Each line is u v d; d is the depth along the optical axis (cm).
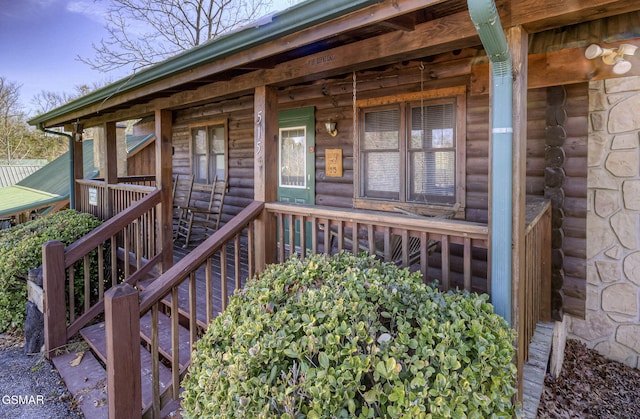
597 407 282
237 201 600
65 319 360
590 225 330
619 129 313
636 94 305
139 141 1063
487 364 160
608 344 332
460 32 196
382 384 148
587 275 336
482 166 353
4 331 440
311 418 136
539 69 270
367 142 435
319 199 494
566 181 327
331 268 220
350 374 142
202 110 653
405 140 401
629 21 227
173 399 245
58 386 308
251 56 251
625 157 312
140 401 220
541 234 302
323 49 255
